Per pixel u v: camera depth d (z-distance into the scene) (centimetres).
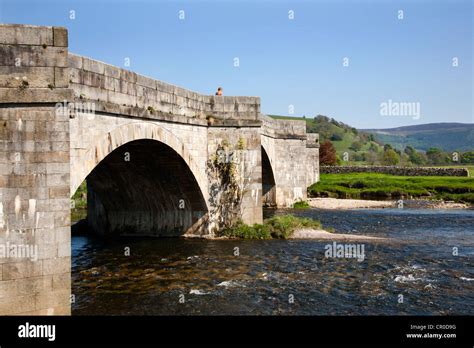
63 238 1188
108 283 1794
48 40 1181
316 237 2773
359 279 1844
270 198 4819
